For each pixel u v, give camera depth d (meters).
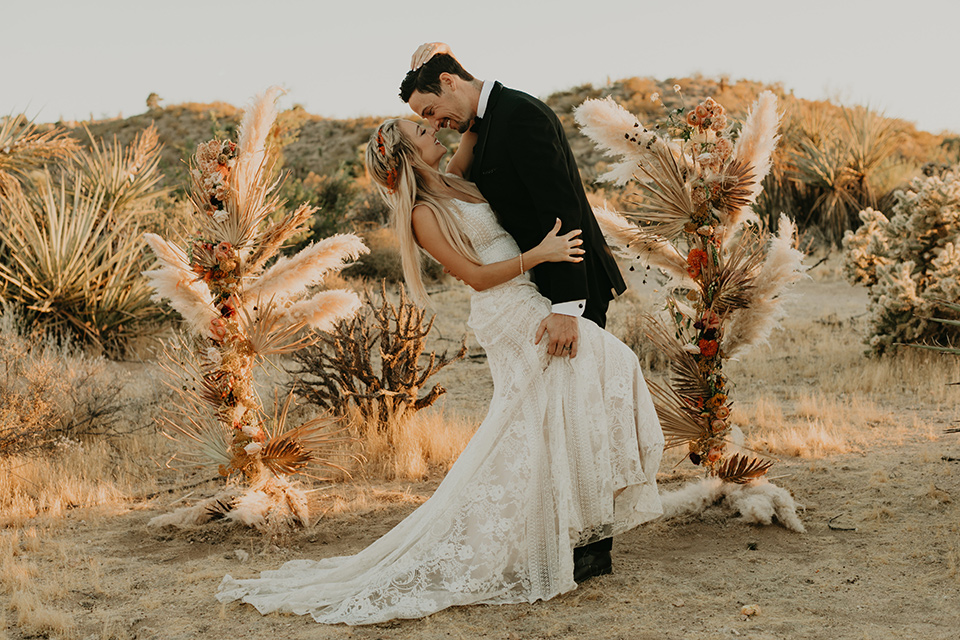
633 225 4.07
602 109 3.91
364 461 5.30
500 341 3.16
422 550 3.05
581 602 2.96
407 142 3.18
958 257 7.93
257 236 4.32
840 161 16.50
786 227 3.97
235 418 4.15
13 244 9.48
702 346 3.92
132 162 11.29
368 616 2.87
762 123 3.90
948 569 3.11
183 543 3.89
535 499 3.05
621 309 11.05
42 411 5.47
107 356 9.33
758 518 3.76
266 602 3.00
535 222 3.20
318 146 38.59
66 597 3.17
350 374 6.10
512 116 3.11
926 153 23.53
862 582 3.05
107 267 9.64
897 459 4.77
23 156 10.34
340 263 4.21
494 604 2.98
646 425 3.17
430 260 14.70
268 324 4.14
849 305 11.45
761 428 5.83
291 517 4.13
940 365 7.39
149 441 5.83
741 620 2.74
